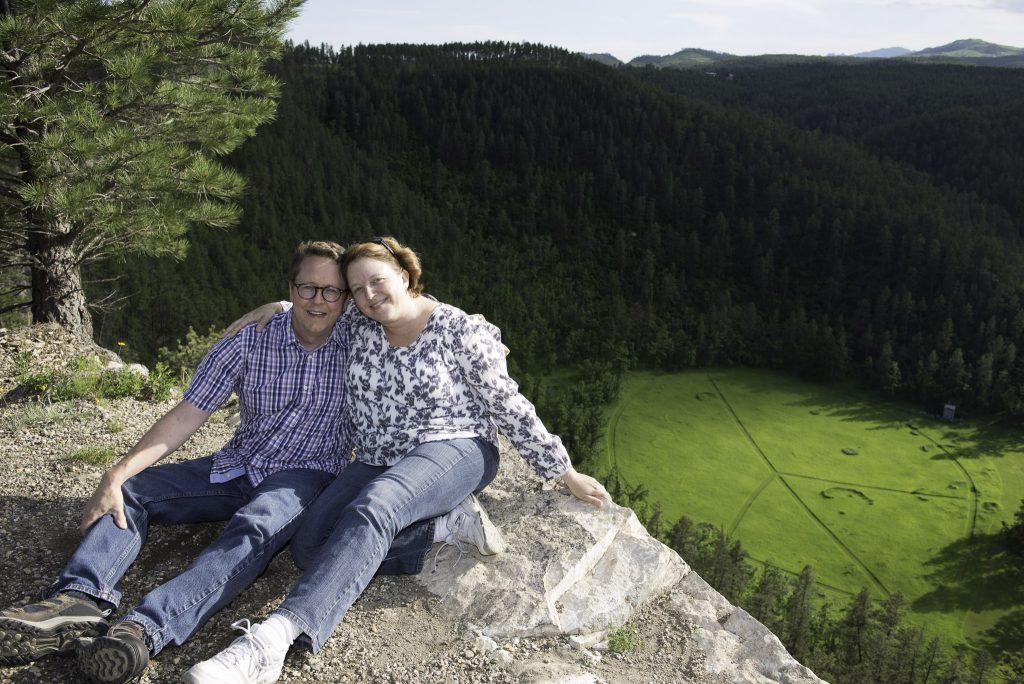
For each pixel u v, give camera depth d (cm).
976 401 12638
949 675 6347
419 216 16575
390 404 289
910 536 9331
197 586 246
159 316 8662
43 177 935
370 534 254
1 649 222
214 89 1117
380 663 249
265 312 296
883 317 14488
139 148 963
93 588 251
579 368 13512
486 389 293
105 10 894
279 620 233
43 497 348
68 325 1055
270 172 15425
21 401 500
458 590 286
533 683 239
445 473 281
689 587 323
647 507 9306
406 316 284
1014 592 8331
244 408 301
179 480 294
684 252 16925
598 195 18838
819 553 8981
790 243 16738
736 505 9906
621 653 276
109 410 481
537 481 368
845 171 18812
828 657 6353
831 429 12094
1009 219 18800
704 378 13725
